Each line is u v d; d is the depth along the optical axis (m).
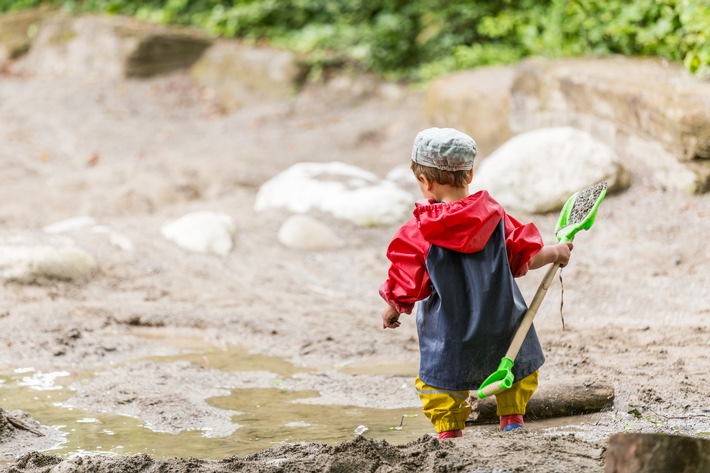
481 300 5.11
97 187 15.20
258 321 9.35
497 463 4.70
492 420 6.20
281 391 7.16
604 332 8.30
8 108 20.19
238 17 22.22
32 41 23.78
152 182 15.12
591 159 12.02
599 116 12.64
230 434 6.06
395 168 15.26
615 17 14.41
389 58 20.02
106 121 19.44
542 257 5.27
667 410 6.26
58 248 10.63
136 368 7.76
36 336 8.64
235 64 20.92
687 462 4.15
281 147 16.89
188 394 7.05
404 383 7.31
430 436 5.14
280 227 12.70
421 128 16.53
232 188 14.98
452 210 5.06
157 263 11.28
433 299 5.24
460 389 5.20
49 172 16.78
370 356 8.27
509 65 16.75
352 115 18.56
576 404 6.25
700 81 12.22
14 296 9.88
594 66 13.63
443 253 5.16
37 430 6.09
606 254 10.52
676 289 9.43
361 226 12.73
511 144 12.59
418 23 20.34
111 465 5.00
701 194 11.19
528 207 12.03
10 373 7.64
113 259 11.17
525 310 5.24
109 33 22.09
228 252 11.87
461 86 15.54
